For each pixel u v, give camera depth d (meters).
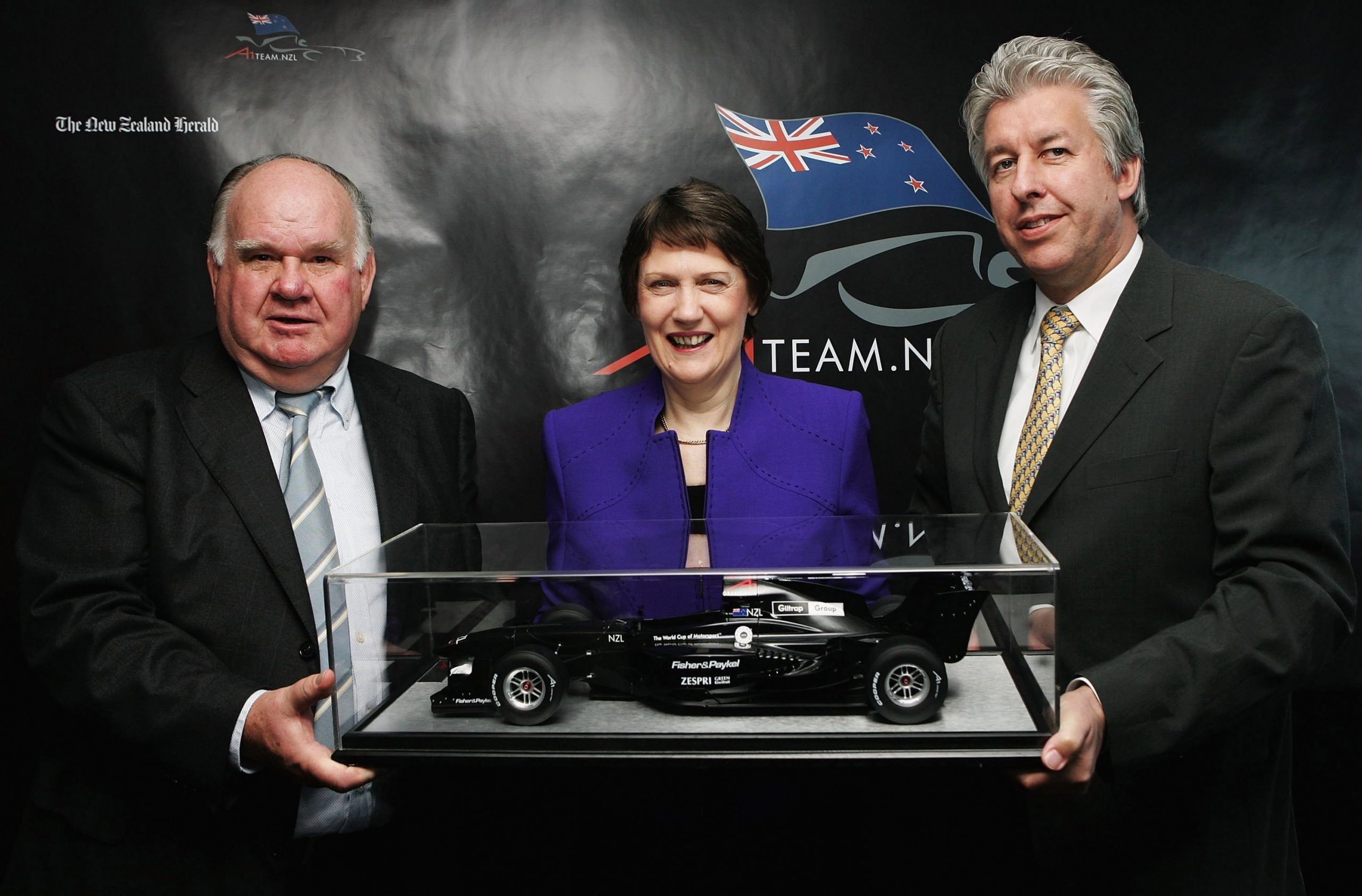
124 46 2.78
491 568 1.68
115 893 1.84
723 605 1.58
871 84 2.91
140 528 1.88
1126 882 1.80
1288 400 1.64
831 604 1.57
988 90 1.86
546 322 2.95
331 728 1.78
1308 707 2.82
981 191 2.93
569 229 2.94
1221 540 1.70
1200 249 2.87
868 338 2.95
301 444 2.03
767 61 2.91
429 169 2.90
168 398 1.96
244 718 1.68
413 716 1.61
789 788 2.20
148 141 2.80
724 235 1.99
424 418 2.29
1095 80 1.78
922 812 2.49
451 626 1.61
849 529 1.79
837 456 2.19
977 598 1.56
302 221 1.93
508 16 2.89
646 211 2.06
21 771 2.77
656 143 2.93
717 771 2.12
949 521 1.81
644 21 2.91
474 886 2.61
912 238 2.94
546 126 2.92
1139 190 1.91
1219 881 1.75
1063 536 1.82
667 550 1.73
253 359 1.99
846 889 2.49
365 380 2.24
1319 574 1.61
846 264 2.94
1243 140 2.84
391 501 2.08
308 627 1.89
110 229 2.80
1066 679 1.82
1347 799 2.82
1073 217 1.79
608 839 2.38
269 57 2.84
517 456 2.97
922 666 1.49
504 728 1.56
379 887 2.37
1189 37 2.84
